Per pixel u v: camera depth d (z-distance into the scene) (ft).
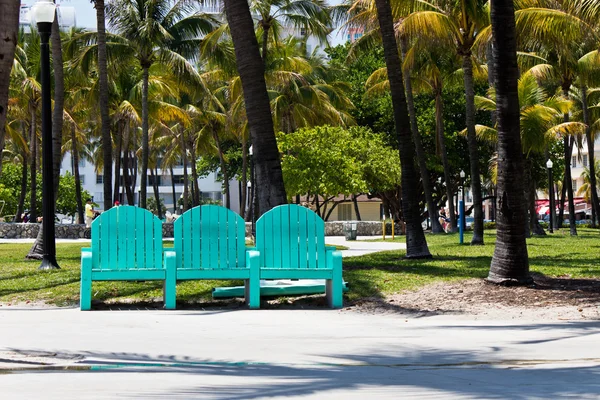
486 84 159.12
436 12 75.20
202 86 114.62
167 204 332.39
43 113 54.85
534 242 95.04
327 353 23.95
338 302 38.86
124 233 38.50
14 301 40.93
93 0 81.05
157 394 16.57
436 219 134.72
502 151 44.27
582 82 120.06
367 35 103.40
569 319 32.68
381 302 39.40
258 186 49.16
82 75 117.80
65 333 28.53
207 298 40.78
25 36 130.11
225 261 39.17
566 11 74.79
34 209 142.41
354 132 145.59
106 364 21.31
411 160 63.41
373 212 252.21
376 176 138.00
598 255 66.80
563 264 56.49
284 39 161.17
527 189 127.44
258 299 38.73
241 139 172.96
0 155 28.43
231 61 116.26
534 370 20.53
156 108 141.69
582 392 16.94
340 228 148.15
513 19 43.96
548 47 85.61
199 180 325.62
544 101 105.70
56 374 19.62
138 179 329.72
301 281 43.32
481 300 38.93
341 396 16.51
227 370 20.47
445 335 28.35
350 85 167.32
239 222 39.42
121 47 110.52
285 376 19.40
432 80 127.75
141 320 33.45
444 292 41.81
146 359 22.35
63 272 51.75
